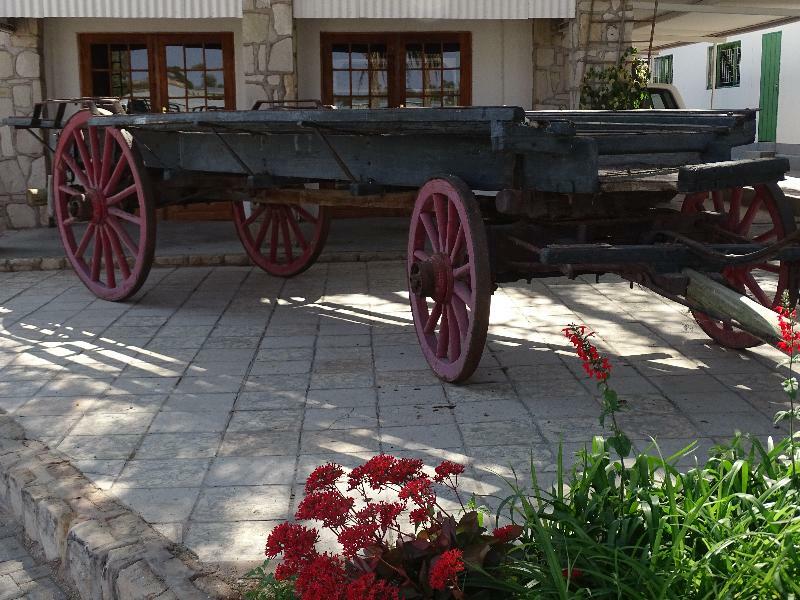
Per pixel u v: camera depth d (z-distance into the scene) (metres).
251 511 3.69
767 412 4.71
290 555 2.64
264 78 10.98
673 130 5.28
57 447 4.45
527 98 12.23
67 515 3.64
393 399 5.05
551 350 5.96
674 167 4.86
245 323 6.93
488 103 12.23
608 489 2.96
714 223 5.54
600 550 2.70
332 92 12.11
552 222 5.17
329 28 11.93
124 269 7.73
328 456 4.25
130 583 3.10
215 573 3.16
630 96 10.96
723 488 3.04
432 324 5.44
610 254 4.67
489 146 5.01
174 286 8.40
